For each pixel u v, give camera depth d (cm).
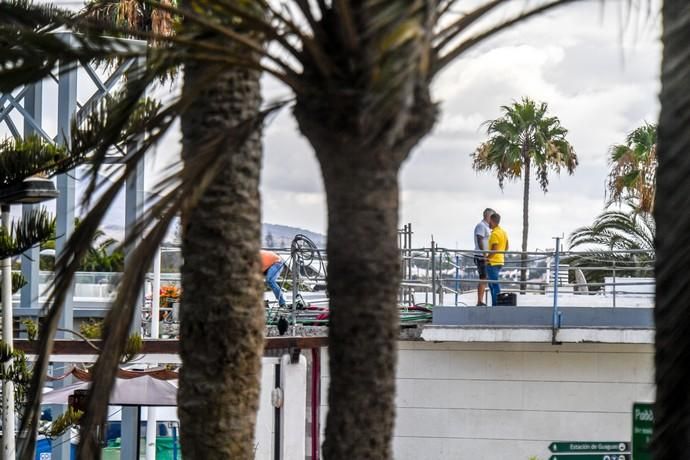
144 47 1063
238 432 1259
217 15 1020
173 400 2248
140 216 1020
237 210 1264
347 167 952
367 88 909
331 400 978
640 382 2628
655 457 830
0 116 2708
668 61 869
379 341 968
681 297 830
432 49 940
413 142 958
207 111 1263
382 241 964
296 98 984
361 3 922
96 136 1284
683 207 841
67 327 2533
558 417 2641
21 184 1689
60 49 1040
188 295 1266
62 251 1079
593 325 2622
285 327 2614
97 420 1016
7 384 1912
